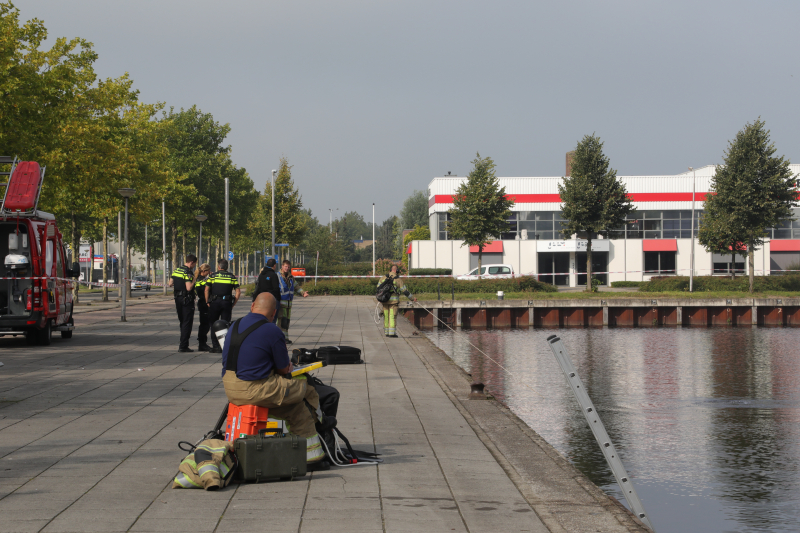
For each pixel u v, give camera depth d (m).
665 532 6.22
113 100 29.91
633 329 34.00
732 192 42.94
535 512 4.90
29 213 15.53
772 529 6.29
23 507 4.76
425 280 43.38
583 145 46.47
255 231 63.31
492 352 22.72
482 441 7.12
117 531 4.30
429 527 4.50
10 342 16.83
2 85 21.45
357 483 5.51
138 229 78.25
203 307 14.70
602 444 5.16
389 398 9.64
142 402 8.88
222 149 51.88
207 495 5.11
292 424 5.86
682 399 13.54
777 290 44.44
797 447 9.41
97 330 20.39
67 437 6.93
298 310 30.67
